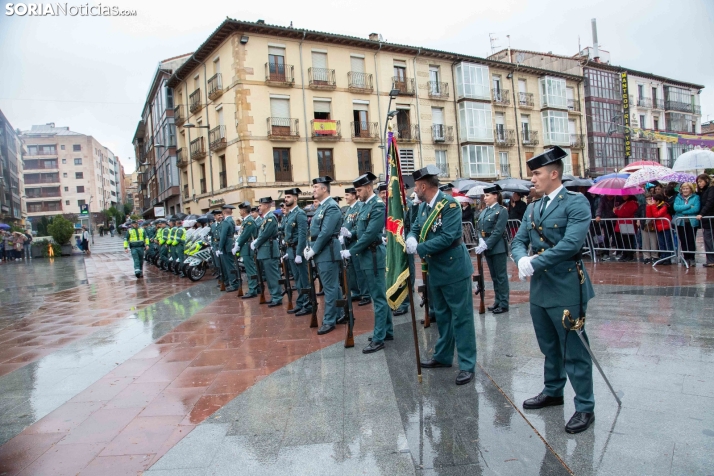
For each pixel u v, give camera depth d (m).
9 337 7.07
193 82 30.12
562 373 3.58
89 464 3.23
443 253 4.36
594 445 3.03
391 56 29.47
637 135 40.59
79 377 5.02
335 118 27.39
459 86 32.12
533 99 36.16
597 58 42.34
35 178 80.31
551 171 3.41
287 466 3.06
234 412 3.93
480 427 3.40
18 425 3.90
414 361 4.92
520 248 3.49
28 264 24.58
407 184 9.49
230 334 6.48
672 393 3.66
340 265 6.68
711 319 5.58
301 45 26.45
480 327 6.06
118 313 8.55
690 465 2.74
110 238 59.09
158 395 4.40
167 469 3.11
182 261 14.43
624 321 5.74
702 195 9.57
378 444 3.26
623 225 10.80
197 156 29.48
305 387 4.37
